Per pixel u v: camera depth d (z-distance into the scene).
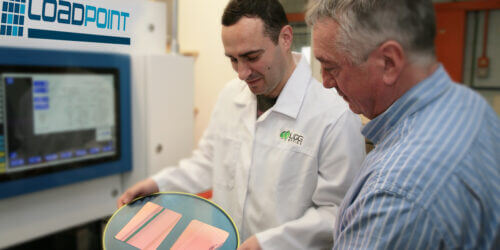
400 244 0.49
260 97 1.08
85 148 1.41
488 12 1.81
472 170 0.49
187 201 0.72
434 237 0.48
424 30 0.52
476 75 1.90
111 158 1.50
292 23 1.05
